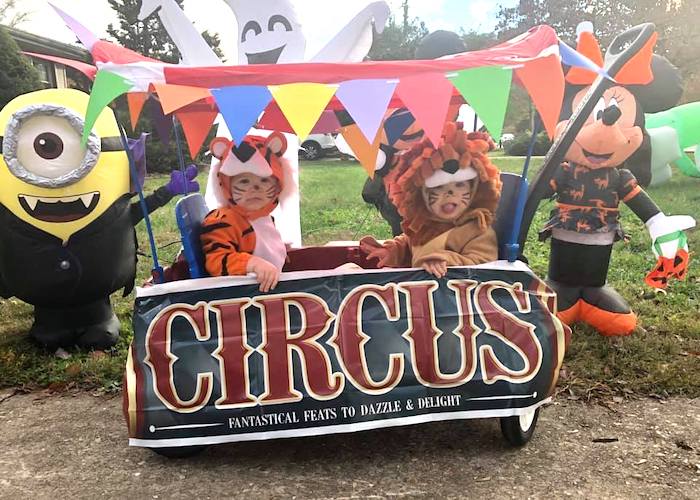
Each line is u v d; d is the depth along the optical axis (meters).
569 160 4.44
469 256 3.19
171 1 3.41
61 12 2.81
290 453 3.21
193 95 2.49
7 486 2.99
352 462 3.11
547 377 3.07
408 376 2.96
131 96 2.96
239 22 3.67
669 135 6.80
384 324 2.99
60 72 15.63
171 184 4.27
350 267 3.57
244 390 2.92
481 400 3.00
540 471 3.01
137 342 2.95
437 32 4.80
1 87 11.28
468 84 2.46
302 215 9.74
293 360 2.94
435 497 2.82
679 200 10.06
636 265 6.58
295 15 3.63
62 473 3.10
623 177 4.43
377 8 3.48
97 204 4.11
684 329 4.78
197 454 3.21
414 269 3.07
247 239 3.30
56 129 3.91
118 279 4.43
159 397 2.91
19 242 4.07
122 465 3.15
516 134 21.42
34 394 4.02
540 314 3.10
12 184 3.97
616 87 4.27
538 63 2.61
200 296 2.97
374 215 9.61
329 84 2.51
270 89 2.49
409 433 3.38
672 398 3.76
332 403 2.92
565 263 4.59
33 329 4.60
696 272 6.20
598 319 4.59
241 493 2.88
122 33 20.83
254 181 3.29
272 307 2.98
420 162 3.14
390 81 2.48
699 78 21.14
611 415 3.57
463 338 3.01
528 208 3.33
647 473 2.99
